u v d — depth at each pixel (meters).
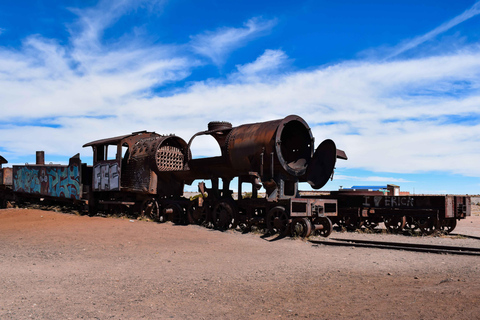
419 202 14.31
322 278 6.86
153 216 16.89
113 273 7.19
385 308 4.73
